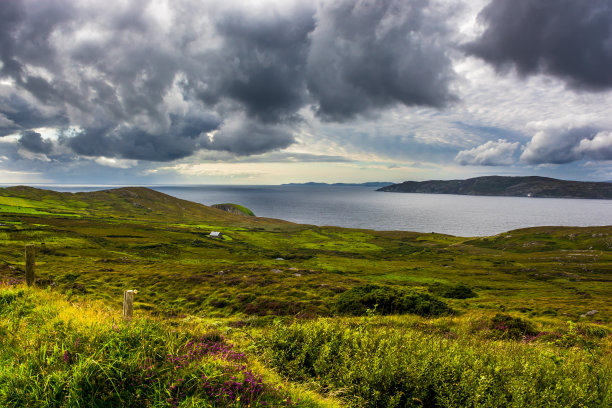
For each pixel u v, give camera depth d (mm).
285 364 7488
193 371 4824
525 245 162375
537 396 6156
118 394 4137
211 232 161000
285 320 10734
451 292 51688
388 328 10375
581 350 9891
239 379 5000
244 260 101500
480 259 131125
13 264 53375
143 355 5012
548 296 60344
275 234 187875
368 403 6168
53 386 4035
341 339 8570
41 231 102500
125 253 94500
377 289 35438
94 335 5434
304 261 107750
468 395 6219
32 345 5203
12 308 8734
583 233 166500
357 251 149250
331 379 6793
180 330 6793
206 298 41219
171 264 78125
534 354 8883
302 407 5145
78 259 74625
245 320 21516
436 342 9023
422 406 6180
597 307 42906
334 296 41312
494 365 7367
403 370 6699
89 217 168375
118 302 36750
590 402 6383
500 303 46062
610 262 117812
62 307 9094
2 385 4062
